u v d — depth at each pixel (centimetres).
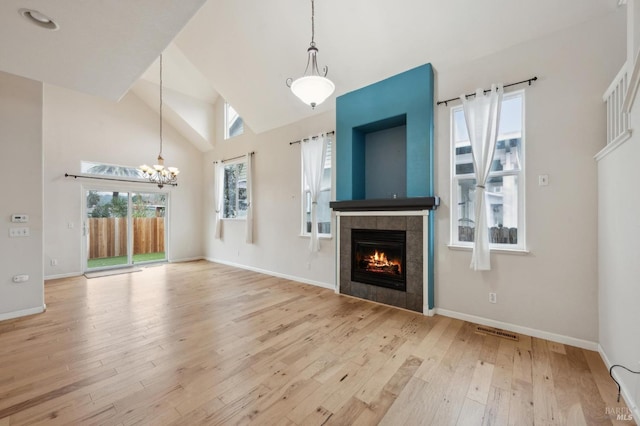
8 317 332
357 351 252
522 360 236
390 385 202
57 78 280
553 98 273
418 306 349
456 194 343
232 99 546
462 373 217
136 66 260
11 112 338
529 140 285
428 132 344
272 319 329
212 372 219
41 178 358
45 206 537
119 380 208
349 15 338
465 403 183
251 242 607
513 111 303
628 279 186
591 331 253
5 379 209
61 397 188
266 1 362
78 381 206
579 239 259
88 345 264
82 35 213
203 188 788
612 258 214
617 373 202
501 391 195
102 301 399
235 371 220
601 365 227
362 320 325
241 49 439
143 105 677
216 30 428
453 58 329
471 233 333
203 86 680
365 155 454
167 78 637
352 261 420
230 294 434
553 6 261
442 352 250
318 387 200
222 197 723
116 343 268
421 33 324
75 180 572
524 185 288
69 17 192
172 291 451
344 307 371
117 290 457
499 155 311
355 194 430
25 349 256
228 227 695
